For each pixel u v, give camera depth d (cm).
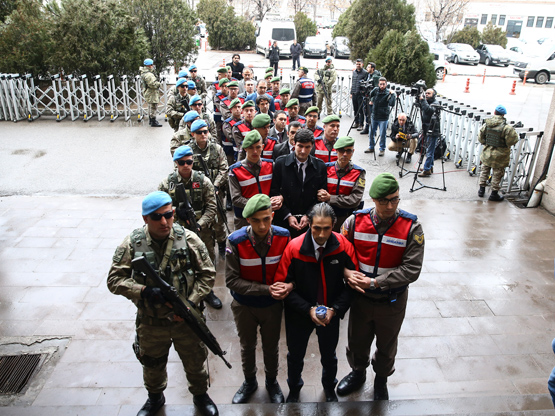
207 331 306
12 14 1337
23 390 381
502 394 384
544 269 585
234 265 327
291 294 323
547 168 762
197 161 528
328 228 301
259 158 471
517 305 511
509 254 621
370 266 332
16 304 494
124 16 1359
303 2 4622
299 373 353
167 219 283
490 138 766
